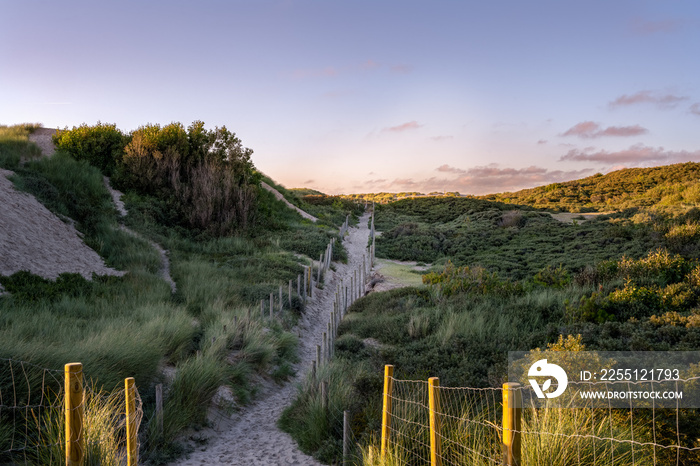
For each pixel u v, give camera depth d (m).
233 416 7.46
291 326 14.06
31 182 18.72
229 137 31.45
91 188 22.45
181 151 28.48
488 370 7.22
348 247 32.50
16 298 10.62
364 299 17.23
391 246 33.66
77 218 18.95
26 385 5.12
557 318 10.71
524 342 8.72
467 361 7.93
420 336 10.67
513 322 10.29
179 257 19.80
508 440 3.03
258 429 7.05
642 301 10.59
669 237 21.55
